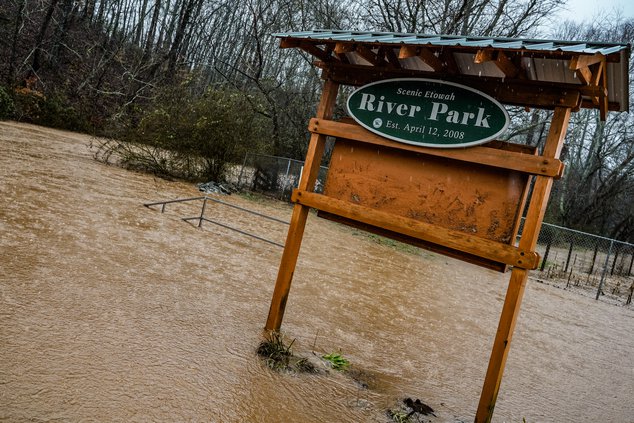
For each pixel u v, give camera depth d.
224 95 19.88
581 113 37.19
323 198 5.16
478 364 6.39
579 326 10.59
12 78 24.98
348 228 17.69
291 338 5.54
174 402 3.56
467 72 4.81
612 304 14.84
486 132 4.40
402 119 4.82
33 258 5.88
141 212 10.47
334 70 5.46
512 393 5.64
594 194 37.94
